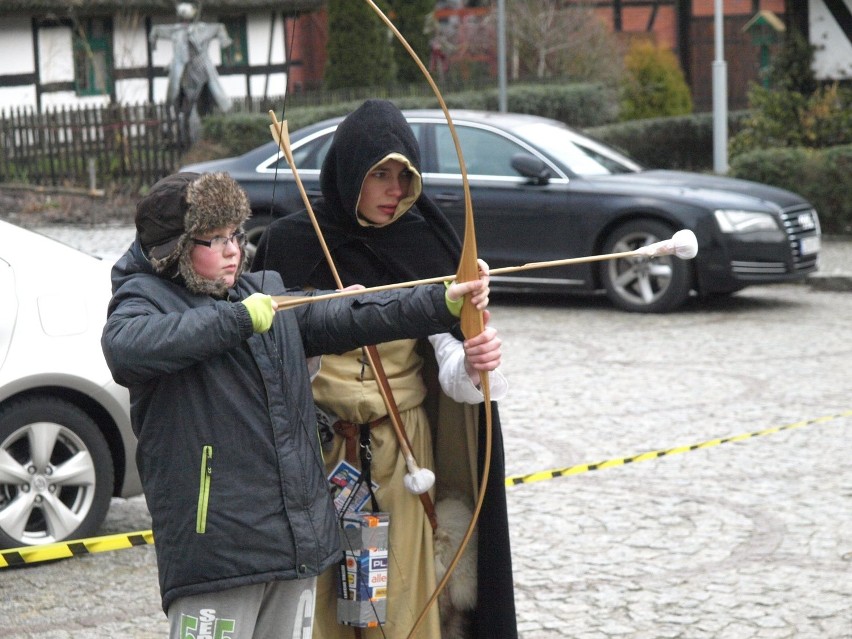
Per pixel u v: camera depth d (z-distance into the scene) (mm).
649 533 17562
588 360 29672
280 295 9469
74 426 17188
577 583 15734
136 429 8969
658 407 24984
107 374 17406
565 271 35844
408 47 9094
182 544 8648
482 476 10281
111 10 83812
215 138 67062
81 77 85375
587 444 22406
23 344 16875
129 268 9102
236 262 9016
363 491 10430
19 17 81750
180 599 8742
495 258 36562
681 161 73938
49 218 57750
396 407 10367
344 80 83438
